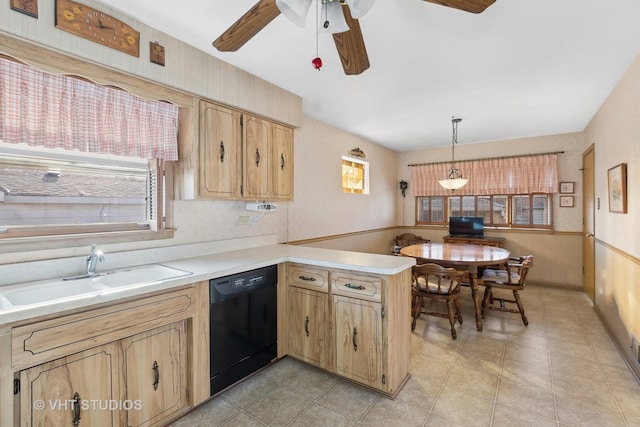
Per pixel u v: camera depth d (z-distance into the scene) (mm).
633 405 1904
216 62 2262
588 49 2156
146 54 1871
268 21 1410
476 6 1239
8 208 1670
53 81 1665
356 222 4812
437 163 5602
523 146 4879
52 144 1667
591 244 3949
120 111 1935
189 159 2184
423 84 2754
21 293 1521
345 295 2129
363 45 1575
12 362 1203
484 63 2365
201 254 2506
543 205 4828
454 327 3027
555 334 2973
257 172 2611
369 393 2049
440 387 2115
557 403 1932
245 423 1774
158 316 1651
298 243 3672
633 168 2398
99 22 1677
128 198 2174
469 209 5445
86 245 1891
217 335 1976
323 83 2727
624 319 2584
